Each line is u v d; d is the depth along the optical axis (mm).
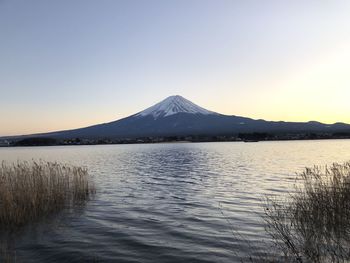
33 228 14562
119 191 25078
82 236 13328
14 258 11031
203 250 11266
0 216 15219
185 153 84000
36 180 18391
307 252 9797
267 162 49219
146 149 123875
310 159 52750
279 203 17828
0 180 16500
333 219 12477
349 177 15336
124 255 11086
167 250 11414
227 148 112875
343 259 9305
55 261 10750
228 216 15945
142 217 16469
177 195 22922
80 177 22594
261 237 12266
